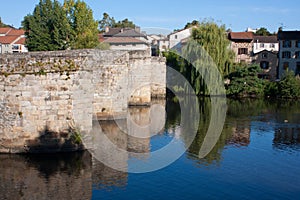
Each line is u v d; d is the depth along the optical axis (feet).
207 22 181.78
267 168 63.82
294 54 232.73
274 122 110.73
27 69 61.67
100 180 54.75
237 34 251.80
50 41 169.37
